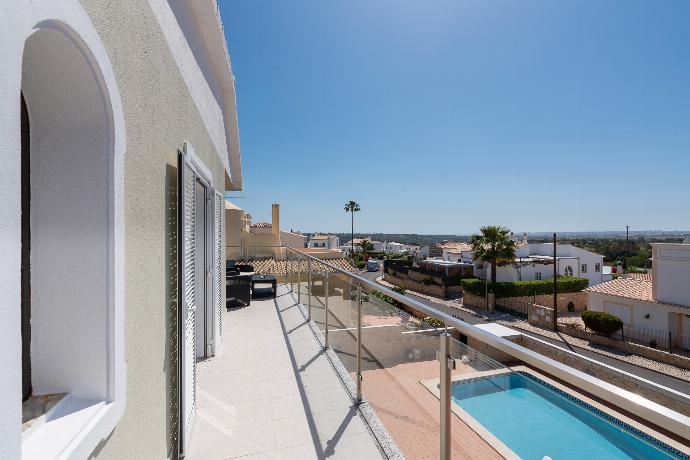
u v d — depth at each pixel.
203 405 2.76
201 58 3.47
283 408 2.72
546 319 19.77
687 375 12.67
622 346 15.60
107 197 1.19
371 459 2.12
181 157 2.04
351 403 2.79
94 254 1.18
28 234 1.16
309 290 5.17
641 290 17.09
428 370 1.80
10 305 0.71
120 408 1.25
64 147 1.16
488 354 1.36
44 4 0.84
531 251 35.16
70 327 1.17
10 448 0.70
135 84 1.55
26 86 1.12
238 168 7.46
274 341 4.23
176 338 2.21
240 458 2.15
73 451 0.93
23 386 1.15
